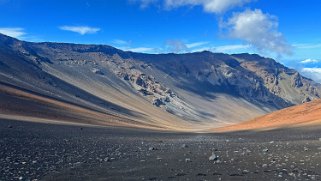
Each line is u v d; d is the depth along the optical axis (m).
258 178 21.02
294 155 31.19
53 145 39.28
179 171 23.95
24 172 22.59
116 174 22.94
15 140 40.47
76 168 24.84
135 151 37.47
